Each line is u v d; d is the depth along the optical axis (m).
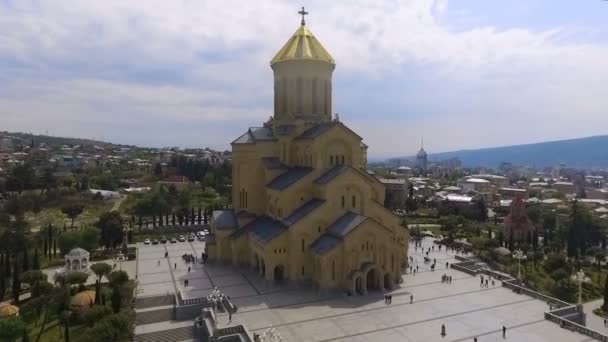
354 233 62.28
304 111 81.75
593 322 68.75
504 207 175.62
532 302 60.12
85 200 160.38
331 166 74.06
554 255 92.00
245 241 77.50
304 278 66.31
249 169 81.88
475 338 46.72
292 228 65.38
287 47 83.31
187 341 50.44
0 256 72.69
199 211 124.69
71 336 51.12
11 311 55.53
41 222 131.25
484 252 95.50
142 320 54.50
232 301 59.41
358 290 63.00
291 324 51.62
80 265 75.06
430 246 100.94
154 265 79.94
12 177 167.75
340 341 47.03
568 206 172.75
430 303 59.12
